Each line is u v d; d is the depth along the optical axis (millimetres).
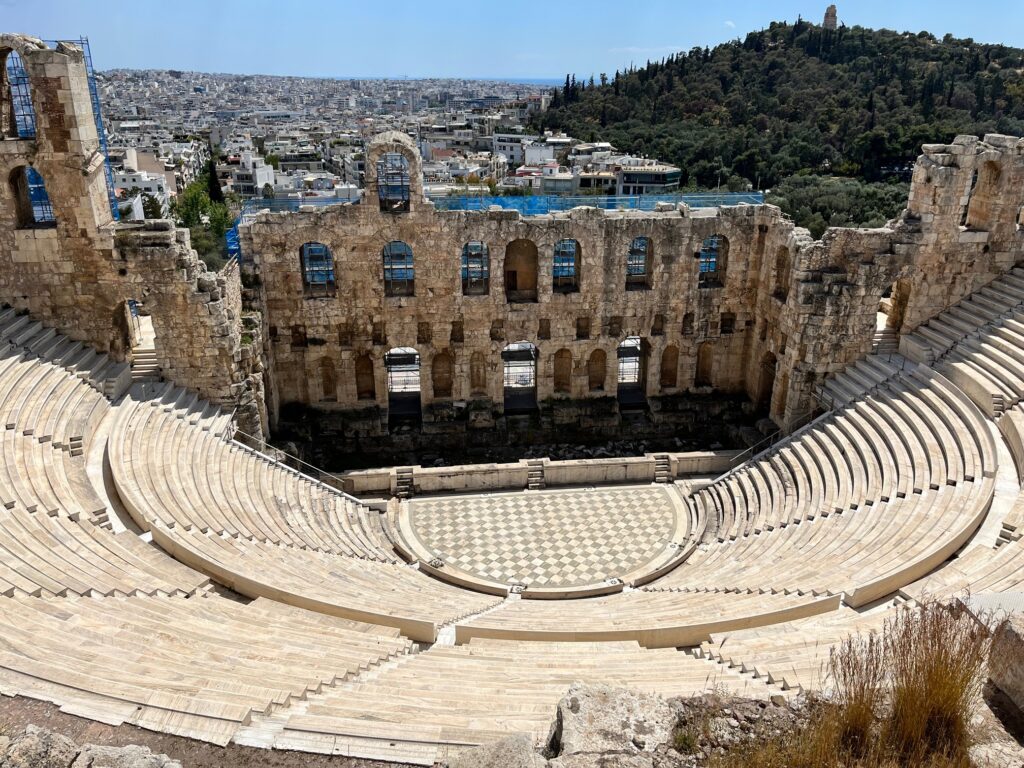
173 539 26000
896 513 29625
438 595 29625
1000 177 39812
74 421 31672
